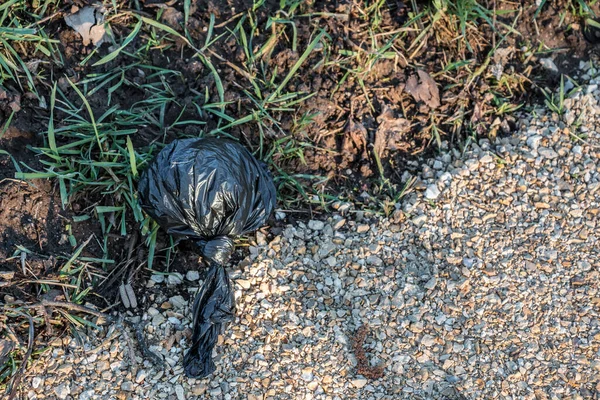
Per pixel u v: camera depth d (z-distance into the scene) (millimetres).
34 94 1671
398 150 1740
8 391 1593
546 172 1737
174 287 1652
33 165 1655
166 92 1700
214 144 1645
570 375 1632
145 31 1713
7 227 1635
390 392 1611
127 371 1610
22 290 1623
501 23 1792
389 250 1682
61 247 1644
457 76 1764
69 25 1694
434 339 1639
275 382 1607
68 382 1604
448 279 1670
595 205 1723
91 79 1688
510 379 1626
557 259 1692
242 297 1646
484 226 1704
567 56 1812
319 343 1629
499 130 1765
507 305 1662
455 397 1613
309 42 1726
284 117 1712
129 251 1656
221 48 1716
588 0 1821
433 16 1760
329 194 1713
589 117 1771
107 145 1665
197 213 1619
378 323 1642
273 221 1689
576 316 1664
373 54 1735
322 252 1677
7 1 1677
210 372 1606
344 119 1728
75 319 1623
